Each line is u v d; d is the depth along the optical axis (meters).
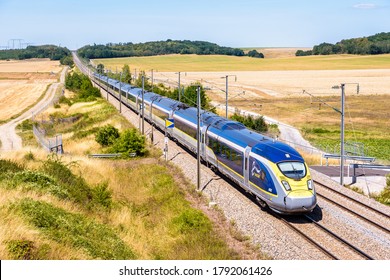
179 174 34.28
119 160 41.09
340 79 148.50
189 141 40.34
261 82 145.50
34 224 17.66
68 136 60.22
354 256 19.28
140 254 19.95
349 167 37.22
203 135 35.66
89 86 104.50
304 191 22.53
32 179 25.16
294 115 86.38
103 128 50.53
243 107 96.88
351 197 27.66
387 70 173.12
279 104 102.50
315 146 55.81
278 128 69.56
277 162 23.47
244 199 27.41
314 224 23.06
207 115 38.28
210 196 28.59
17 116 85.75
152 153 43.25
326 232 22.02
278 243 20.77
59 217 19.34
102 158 41.97
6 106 101.56
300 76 161.12
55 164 29.94
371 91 121.38
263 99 111.75
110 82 104.12
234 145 28.73
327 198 27.44
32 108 97.12
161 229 23.97
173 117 46.31
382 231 22.25
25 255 14.77
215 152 32.59
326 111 91.75
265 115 85.94
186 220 23.77
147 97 61.47
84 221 21.23
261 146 25.50
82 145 51.03
